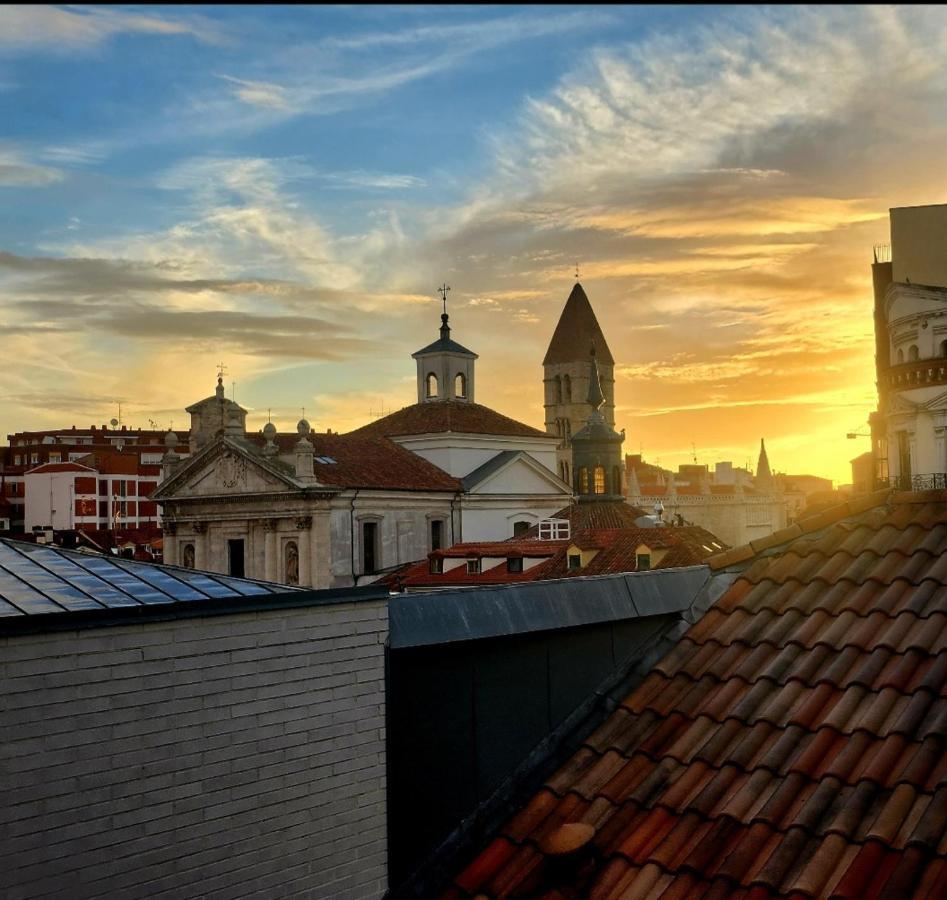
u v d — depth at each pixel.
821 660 13.27
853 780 11.28
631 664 14.38
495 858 12.03
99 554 14.38
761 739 12.34
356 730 12.62
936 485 52.62
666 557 74.50
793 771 11.58
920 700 12.01
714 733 12.79
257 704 11.95
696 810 11.62
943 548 14.55
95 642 10.96
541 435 111.12
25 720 10.52
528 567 81.25
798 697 12.82
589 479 103.88
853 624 13.73
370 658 12.77
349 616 12.62
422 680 13.02
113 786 11.01
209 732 11.62
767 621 14.46
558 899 11.16
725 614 14.88
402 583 84.94
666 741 12.98
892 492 15.89
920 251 54.16
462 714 13.09
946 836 10.16
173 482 97.19
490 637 13.12
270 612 12.09
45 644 10.67
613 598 14.30
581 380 197.00
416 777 12.88
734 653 14.03
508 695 13.39
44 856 10.55
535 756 13.42
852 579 14.51
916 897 9.62
